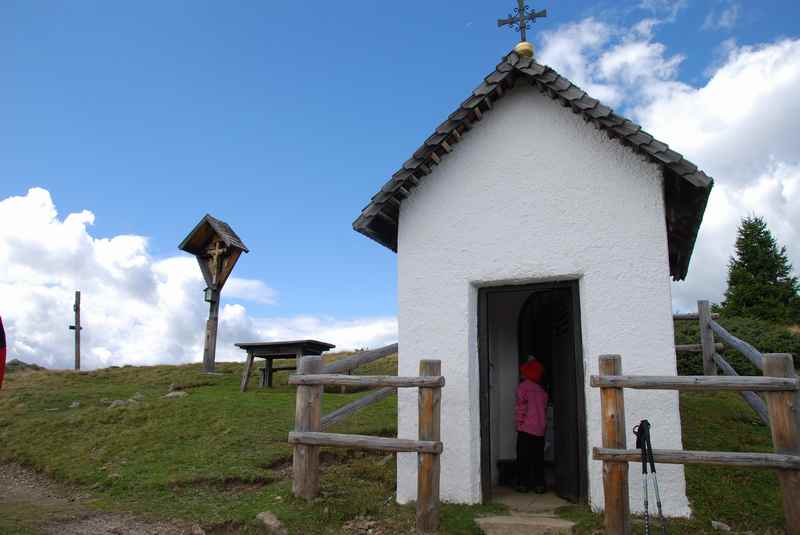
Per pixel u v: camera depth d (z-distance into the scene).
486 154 7.49
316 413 6.80
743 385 5.45
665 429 6.33
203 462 8.52
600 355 6.17
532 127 7.37
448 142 7.48
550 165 7.23
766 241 33.81
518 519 6.28
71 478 8.21
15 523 6.28
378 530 6.15
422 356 7.29
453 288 7.32
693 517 6.16
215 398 12.43
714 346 11.02
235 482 7.87
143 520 6.61
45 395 13.91
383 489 7.43
